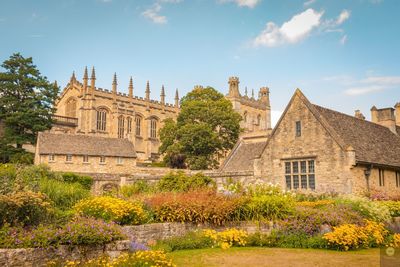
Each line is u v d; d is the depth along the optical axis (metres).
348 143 31.00
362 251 16.56
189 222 19.48
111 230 14.90
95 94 93.12
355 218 19.58
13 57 65.06
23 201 14.83
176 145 65.88
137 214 18.47
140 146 100.56
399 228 19.64
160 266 12.02
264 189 24.19
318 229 18.38
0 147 61.12
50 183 22.14
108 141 61.06
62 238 13.50
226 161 42.31
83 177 42.91
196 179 32.31
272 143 33.47
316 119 31.12
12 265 12.31
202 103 72.62
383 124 43.44
